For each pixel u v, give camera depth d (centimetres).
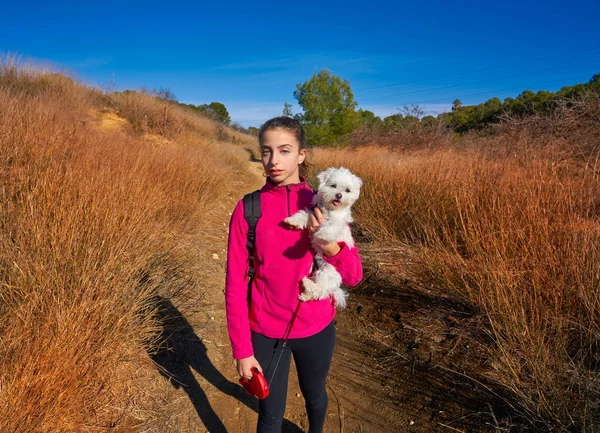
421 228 527
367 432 252
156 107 1566
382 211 595
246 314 164
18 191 388
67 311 233
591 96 773
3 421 184
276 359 169
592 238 332
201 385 281
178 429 239
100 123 1269
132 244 351
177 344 316
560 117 782
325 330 173
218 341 336
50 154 480
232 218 167
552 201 396
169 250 418
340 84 2491
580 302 291
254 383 155
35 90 1162
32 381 198
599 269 296
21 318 222
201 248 523
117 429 226
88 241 309
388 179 699
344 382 297
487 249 360
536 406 232
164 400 257
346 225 167
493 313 310
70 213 320
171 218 541
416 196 590
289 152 164
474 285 362
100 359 239
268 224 160
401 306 380
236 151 1881
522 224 375
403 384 285
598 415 217
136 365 274
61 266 271
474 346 303
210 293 410
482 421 242
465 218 460
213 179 850
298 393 290
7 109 574
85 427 216
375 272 453
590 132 709
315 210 153
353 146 2098
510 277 319
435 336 326
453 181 562
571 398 233
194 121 1914
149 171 629
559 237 341
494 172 534
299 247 160
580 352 260
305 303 163
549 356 261
